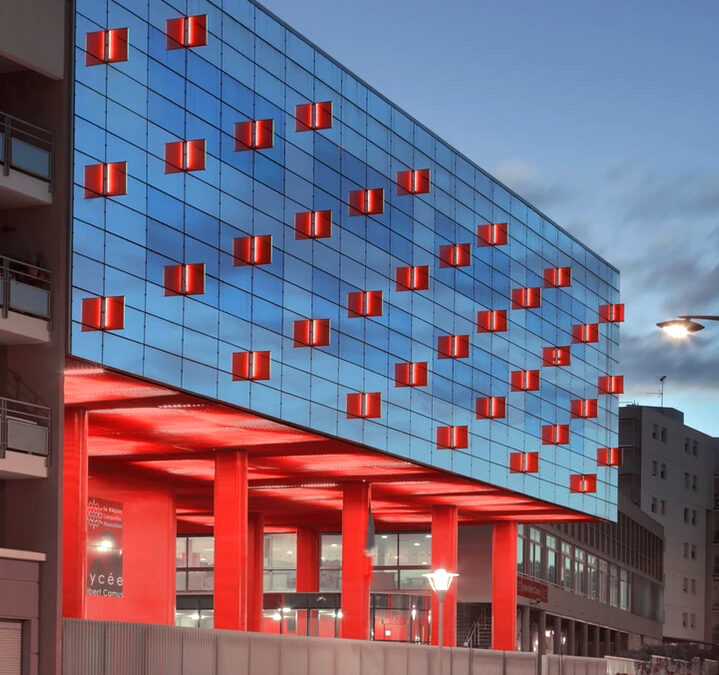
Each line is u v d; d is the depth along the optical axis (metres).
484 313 67.00
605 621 104.81
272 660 43.00
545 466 72.69
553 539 92.00
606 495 81.00
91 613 56.59
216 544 54.75
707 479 154.88
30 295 38.59
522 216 72.50
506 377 69.06
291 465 60.56
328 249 54.78
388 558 82.31
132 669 36.06
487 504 73.25
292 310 51.94
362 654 49.12
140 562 60.44
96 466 58.50
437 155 64.06
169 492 62.72
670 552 144.50
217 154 48.31
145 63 44.81
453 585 72.38
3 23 38.81
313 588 81.06
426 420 61.03
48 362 39.19
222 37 49.12
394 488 67.56
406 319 60.12
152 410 48.00
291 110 52.91
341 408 54.59
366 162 57.97
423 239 62.09
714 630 153.00
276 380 50.62
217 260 47.81
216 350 47.22
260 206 50.53
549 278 74.19
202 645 39.19
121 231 42.88
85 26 42.00
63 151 40.38
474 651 57.72
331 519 79.69
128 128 43.62
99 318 40.97
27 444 37.34
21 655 36.06
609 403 82.50
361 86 57.94
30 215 40.25
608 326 83.06
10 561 35.81
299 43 53.72
